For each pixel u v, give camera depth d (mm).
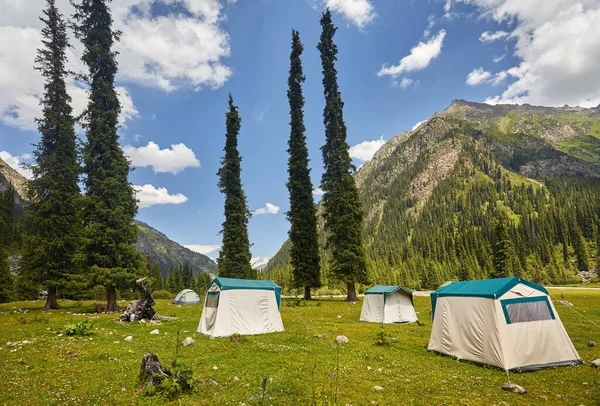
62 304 34344
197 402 7508
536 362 10773
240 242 44594
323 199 42469
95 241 26562
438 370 10594
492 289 11578
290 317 25234
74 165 30531
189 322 21641
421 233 186250
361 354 12602
